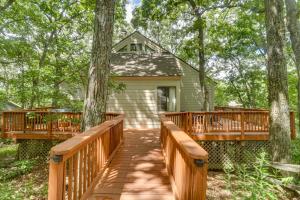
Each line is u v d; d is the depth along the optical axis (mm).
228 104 26750
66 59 11633
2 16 10969
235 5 10945
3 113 8734
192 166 2314
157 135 9281
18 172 7012
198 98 13922
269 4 6586
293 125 8289
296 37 8266
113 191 3533
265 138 8383
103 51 5465
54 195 2225
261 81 18500
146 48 14516
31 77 9062
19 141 8922
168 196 3387
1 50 10305
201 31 11719
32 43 12086
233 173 7453
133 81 12273
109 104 12211
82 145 2895
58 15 12398
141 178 4148
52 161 2270
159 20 12875
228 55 17703
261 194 3252
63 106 9734
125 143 7555
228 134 8453
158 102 12430
